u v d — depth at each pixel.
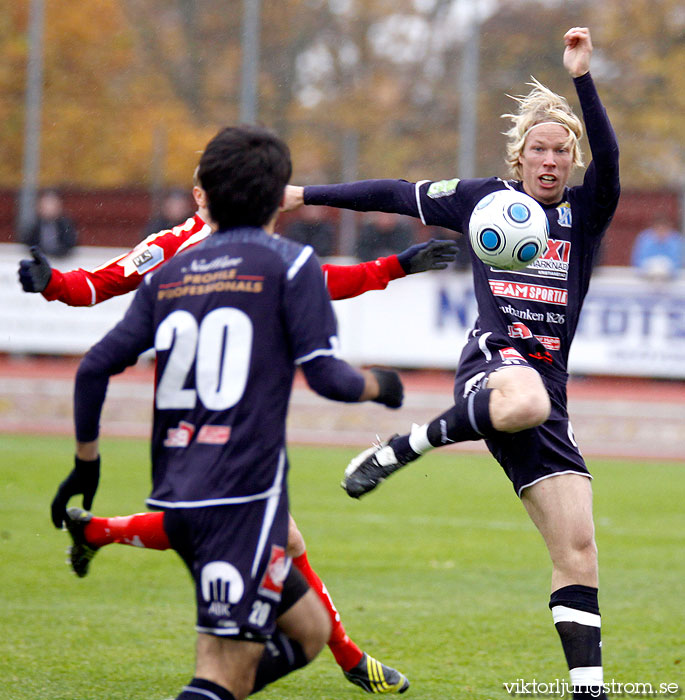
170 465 12.04
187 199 59.00
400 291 54.38
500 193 16.11
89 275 15.16
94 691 16.83
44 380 56.44
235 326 11.81
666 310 53.31
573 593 15.13
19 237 58.88
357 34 101.44
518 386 14.82
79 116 82.12
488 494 40.66
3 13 81.81
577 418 54.84
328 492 39.47
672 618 22.44
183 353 11.94
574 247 16.34
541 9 101.12
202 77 88.81
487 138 97.81
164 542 14.40
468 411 14.92
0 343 55.47
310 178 92.81
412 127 98.50
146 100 85.44
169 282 12.23
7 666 18.06
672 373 53.41
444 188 16.73
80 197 61.41
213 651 11.85
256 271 11.91
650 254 55.12
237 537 11.68
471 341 16.36
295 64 92.38
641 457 53.59
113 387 56.06
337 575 26.17
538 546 30.62
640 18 100.31
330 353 11.77
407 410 55.22
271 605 11.82
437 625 21.61
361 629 21.23
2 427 56.06
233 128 12.38
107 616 21.78
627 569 27.53
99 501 34.75
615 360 53.72
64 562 26.86
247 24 63.12
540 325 16.16
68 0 82.38
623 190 60.81
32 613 21.83
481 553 29.38
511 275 16.19
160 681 17.47
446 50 103.06
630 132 98.81
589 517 15.35
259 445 11.74
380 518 34.62
